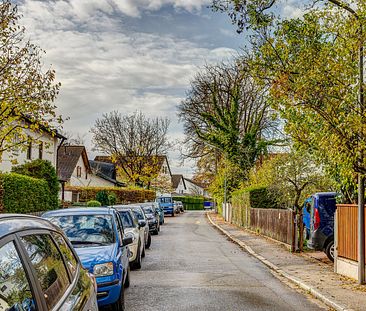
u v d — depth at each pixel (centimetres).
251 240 2445
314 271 1392
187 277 1319
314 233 1620
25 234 354
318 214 1619
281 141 4503
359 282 1155
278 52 1242
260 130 4759
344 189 1400
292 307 959
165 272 1408
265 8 1233
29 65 1459
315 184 2370
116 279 848
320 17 1162
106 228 999
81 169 6153
